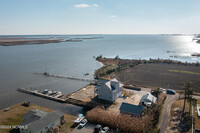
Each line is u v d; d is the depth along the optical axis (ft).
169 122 115.14
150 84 209.36
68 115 131.44
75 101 156.25
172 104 145.79
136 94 174.29
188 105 141.79
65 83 218.79
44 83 218.18
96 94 173.27
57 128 103.19
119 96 168.04
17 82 220.43
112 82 162.61
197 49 637.71
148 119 110.52
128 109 126.21
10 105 151.64
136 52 546.67
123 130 106.11
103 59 392.06
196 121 115.24
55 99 162.91
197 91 182.70
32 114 112.37
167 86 200.85
